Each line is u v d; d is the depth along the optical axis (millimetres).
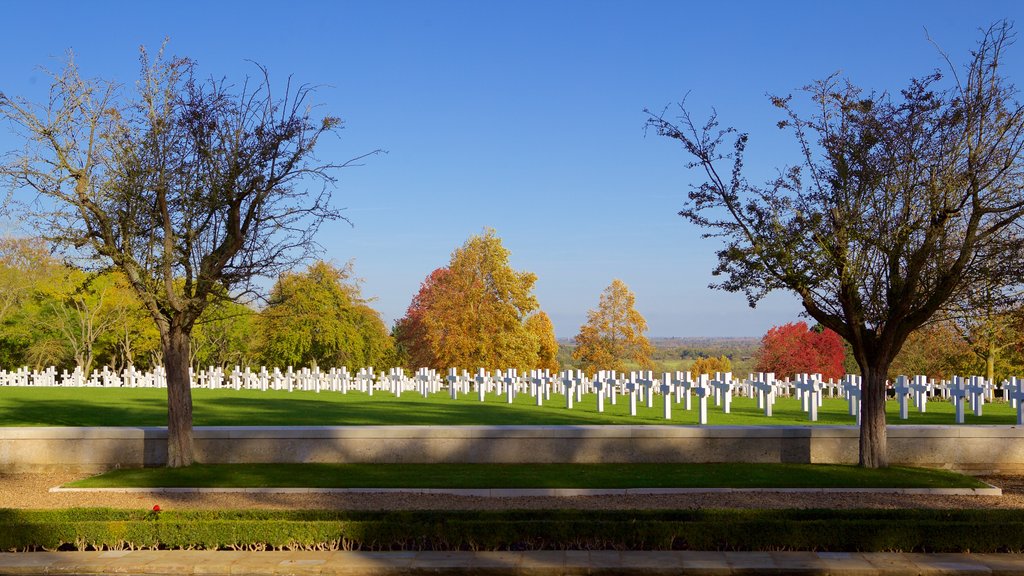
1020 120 15281
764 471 17094
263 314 53750
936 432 18016
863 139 15594
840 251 15656
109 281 52594
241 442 18281
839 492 15414
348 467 17781
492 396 35688
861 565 10672
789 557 11117
